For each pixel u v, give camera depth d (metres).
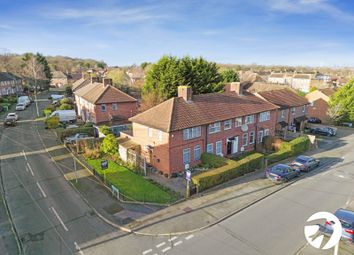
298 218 19.11
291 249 15.77
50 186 23.70
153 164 28.09
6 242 16.31
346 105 51.72
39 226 17.94
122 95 45.12
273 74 119.75
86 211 19.75
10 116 49.44
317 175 27.28
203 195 22.25
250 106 35.22
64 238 16.69
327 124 55.19
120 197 21.59
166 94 45.28
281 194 22.83
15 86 89.75
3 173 26.50
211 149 30.19
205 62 48.88
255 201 21.47
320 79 101.81
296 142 33.78
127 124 41.66
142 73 100.12
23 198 21.61
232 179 25.31
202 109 29.84
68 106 56.00
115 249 15.67
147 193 22.36
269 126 38.56
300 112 49.59
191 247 15.91
